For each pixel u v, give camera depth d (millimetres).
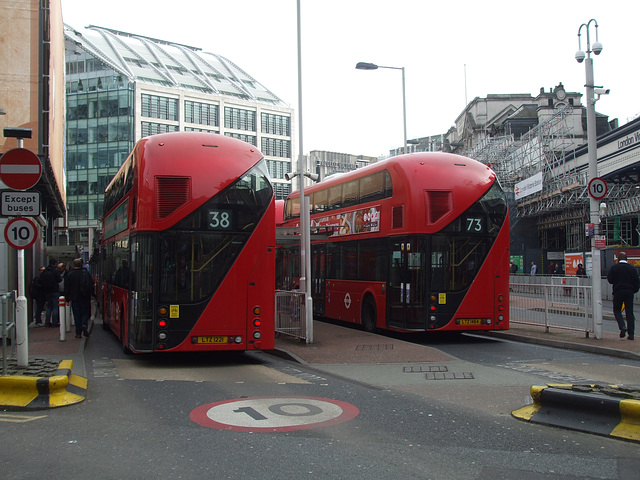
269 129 90625
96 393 8742
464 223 14930
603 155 34062
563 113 43062
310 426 6836
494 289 15070
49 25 23016
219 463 5496
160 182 11312
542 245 47750
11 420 7105
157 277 11172
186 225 11312
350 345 14055
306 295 14539
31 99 21969
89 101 77938
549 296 16156
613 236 40250
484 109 70688
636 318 21484
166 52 93188
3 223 17109
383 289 15938
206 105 84250
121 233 14203
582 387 7246
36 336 16438
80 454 5781
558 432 6555
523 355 13031
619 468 5340
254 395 8648
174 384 9570
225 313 11383
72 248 36656
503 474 5203
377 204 16453
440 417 7266
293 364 12023
